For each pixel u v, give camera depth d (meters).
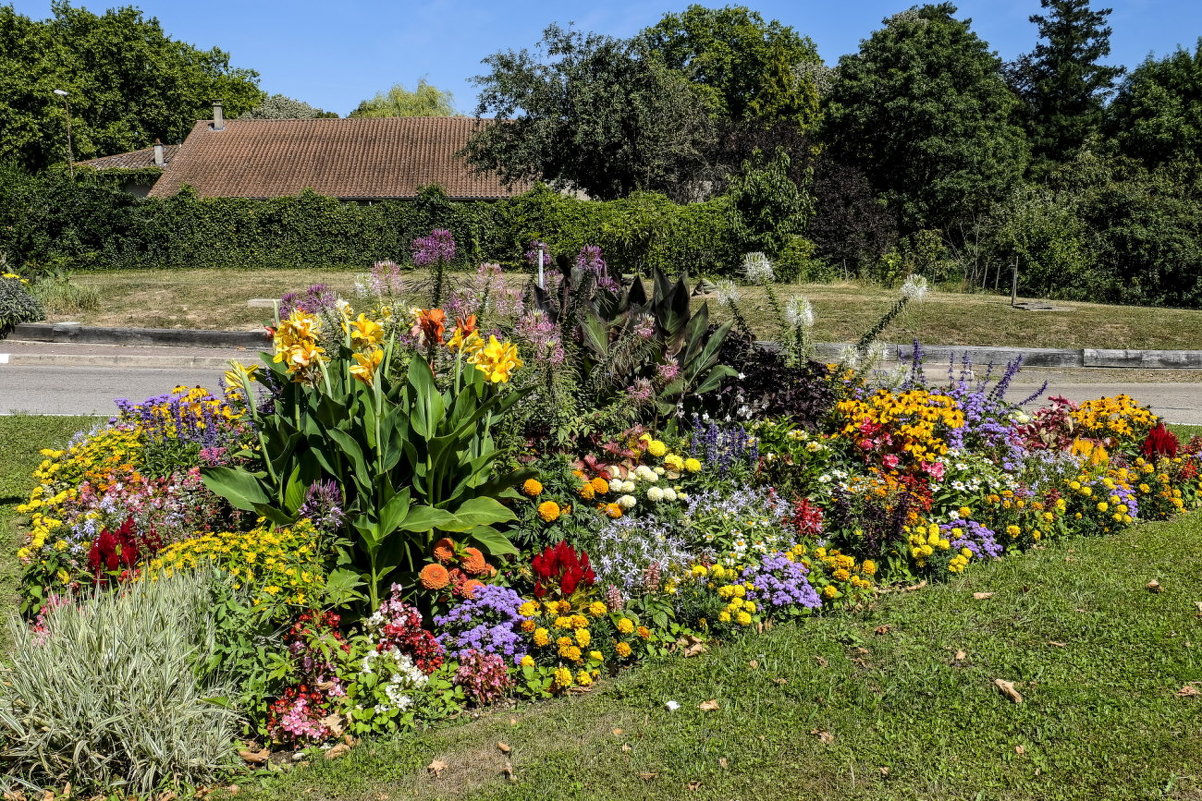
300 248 26.22
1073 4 43.62
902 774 3.61
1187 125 35.28
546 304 7.22
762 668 4.49
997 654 4.55
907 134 35.06
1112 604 5.16
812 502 6.07
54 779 3.52
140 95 51.25
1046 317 17.44
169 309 17.91
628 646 4.61
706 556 5.41
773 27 51.41
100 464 6.17
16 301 13.44
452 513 4.79
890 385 7.86
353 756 3.84
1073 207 26.41
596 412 6.12
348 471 4.87
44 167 44.41
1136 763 3.63
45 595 5.05
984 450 7.12
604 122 26.45
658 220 21.61
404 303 6.10
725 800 3.48
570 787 3.57
